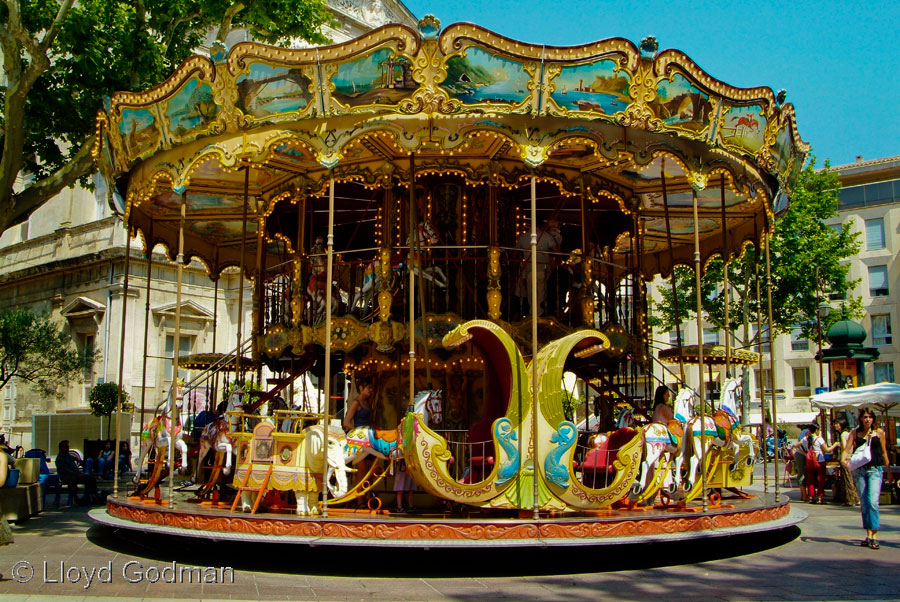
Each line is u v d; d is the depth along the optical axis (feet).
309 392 95.71
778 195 52.60
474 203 50.88
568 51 38.88
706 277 110.63
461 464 46.60
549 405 38.45
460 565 36.58
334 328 48.19
